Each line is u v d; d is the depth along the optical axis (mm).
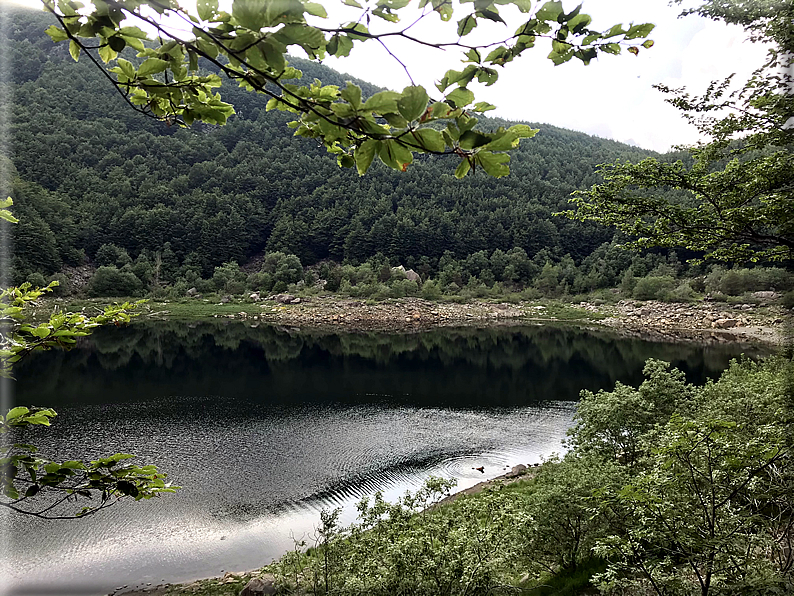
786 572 4523
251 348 45375
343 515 14047
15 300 2582
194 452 18844
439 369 36125
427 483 7371
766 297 65125
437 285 84938
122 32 1439
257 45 1244
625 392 11656
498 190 117625
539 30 1487
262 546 12438
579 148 154875
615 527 7676
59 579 10953
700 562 4609
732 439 4914
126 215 93688
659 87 7426
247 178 118562
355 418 23703
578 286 87375
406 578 5859
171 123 1917
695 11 6172
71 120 116375
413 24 1341
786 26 6160
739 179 7574
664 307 70562
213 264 97000
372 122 1309
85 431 20703
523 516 6730
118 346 45344
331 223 106438
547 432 21844
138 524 13461
